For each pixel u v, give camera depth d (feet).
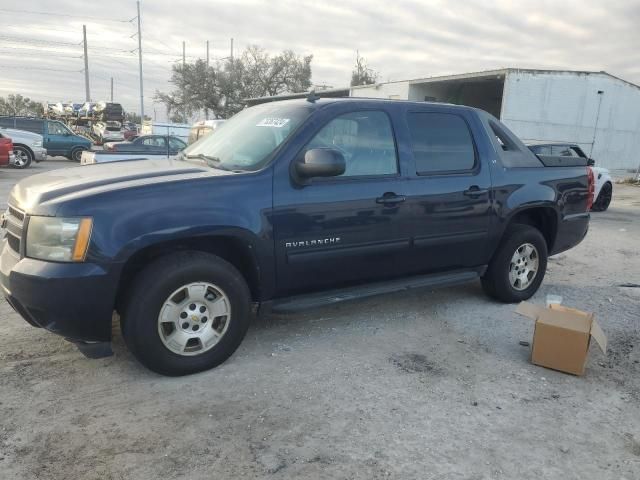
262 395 11.35
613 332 15.90
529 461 9.48
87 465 8.93
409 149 14.69
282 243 12.59
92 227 10.61
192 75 182.19
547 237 18.83
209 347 12.15
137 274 11.42
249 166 12.78
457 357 13.65
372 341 14.44
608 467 9.44
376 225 13.88
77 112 158.71
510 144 17.43
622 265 24.58
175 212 11.27
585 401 11.71
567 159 18.94
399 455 9.46
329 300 13.71
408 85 98.17
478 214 15.94
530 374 12.86
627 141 90.17
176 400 11.03
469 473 9.06
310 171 12.24
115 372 12.13
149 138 57.57
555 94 82.12
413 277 15.53
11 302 11.34
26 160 69.05
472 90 104.12
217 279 11.91
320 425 10.31
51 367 12.28
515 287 17.79
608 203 46.44
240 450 9.46
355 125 13.88
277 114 14.23
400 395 11.57
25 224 10.97
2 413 10.35
